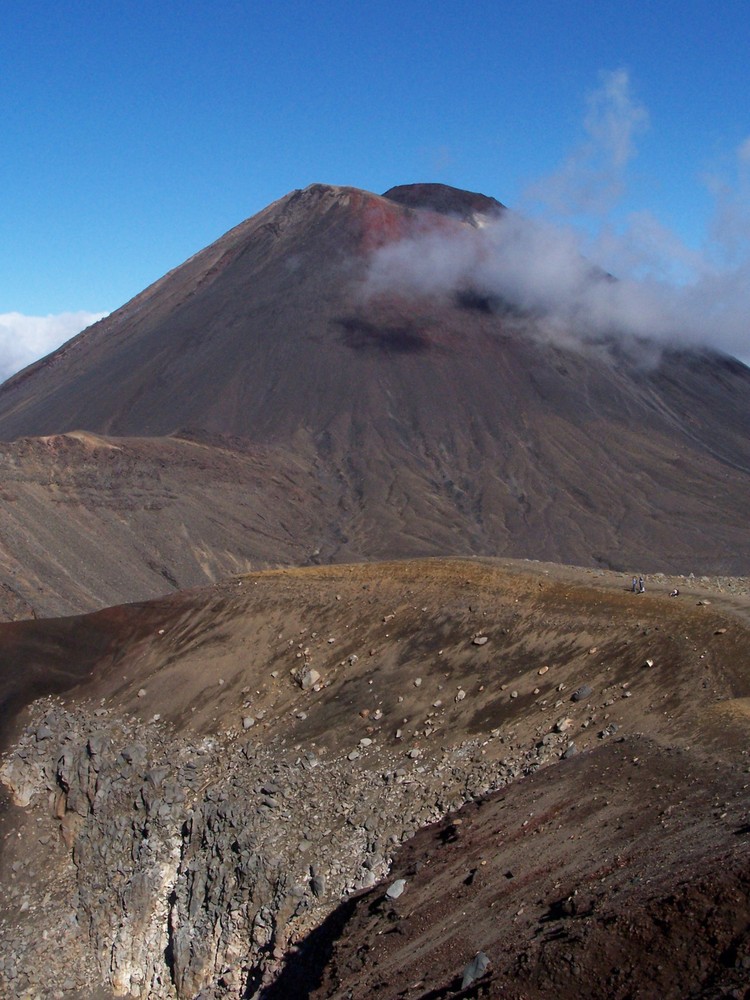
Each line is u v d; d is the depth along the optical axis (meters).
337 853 43.53
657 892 24.44
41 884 54.84
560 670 49.22
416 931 31.64
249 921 44.34
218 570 162.12
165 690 62.03
